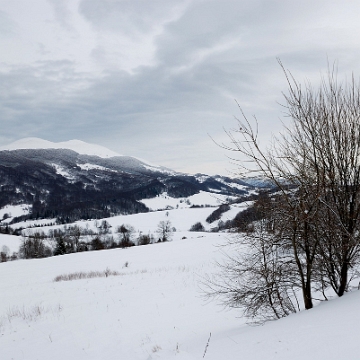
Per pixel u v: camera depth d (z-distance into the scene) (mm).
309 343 3609
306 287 6168
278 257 6637
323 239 6234
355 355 2939
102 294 15852
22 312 13359
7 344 9320
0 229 135500
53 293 17297
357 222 6055
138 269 28109
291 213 5898
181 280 18562
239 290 7082
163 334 9047
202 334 8195
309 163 5992
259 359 3604
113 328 10125
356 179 6016
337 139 6035
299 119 6090
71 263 38875
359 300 4961
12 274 32031
